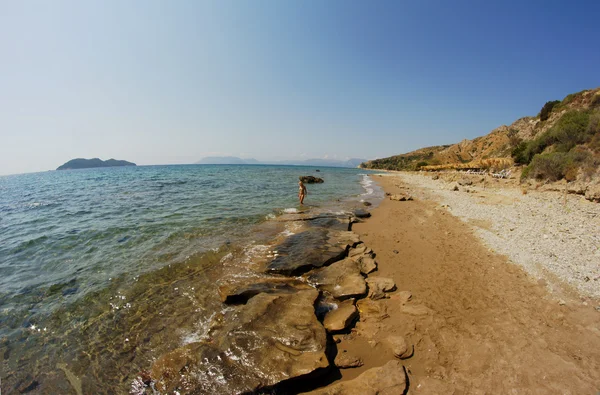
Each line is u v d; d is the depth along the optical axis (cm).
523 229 1193
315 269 878
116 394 446
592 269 781
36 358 525
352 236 1171
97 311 666
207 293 741
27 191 3094
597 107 3039
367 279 791
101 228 1316
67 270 879
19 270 882
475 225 1334
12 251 1041
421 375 454
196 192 2652
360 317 630
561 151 2697
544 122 4588
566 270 786
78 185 3612
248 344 505
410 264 913
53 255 998
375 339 551
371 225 1423
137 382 466
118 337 578
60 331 597
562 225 1211
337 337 563
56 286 781
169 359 489
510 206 1734
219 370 461
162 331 594
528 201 1850
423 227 1358
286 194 2625
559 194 1961
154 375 467
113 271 869
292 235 1200
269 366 461
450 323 585
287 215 1616
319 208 1897
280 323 557
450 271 842
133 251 1029
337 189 3241
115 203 2020
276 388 436
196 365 472
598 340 511
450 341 530
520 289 711
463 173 4991
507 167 4141
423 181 4416
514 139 5744
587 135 2528
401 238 1188
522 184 2619
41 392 455
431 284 766
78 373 490
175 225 1374
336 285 755
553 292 684
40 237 1192
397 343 520
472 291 715
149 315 648
